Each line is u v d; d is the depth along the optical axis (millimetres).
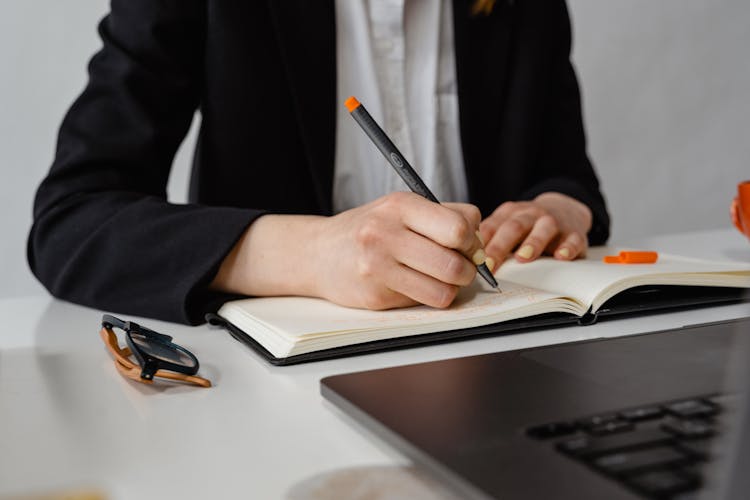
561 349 549
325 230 735
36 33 1850
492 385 466
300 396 520
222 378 566
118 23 1049
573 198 1172
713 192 2514
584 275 757
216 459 414
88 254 828
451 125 1334
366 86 1230
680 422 376
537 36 1336
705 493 301
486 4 1267
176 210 828
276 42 1141
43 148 1899
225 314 741
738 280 767
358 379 497
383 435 407
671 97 2422
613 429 373
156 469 403
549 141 1396
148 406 505
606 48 2338
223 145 1144
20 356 642
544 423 392
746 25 2430
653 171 2457
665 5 2355
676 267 796
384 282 671
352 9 1210
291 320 652
